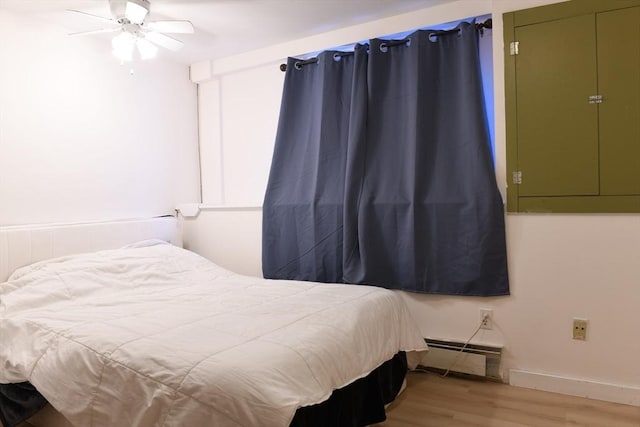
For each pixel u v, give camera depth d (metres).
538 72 2.39
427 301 2.73
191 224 3.80
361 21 2.94
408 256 2.71
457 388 2.49
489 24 2.56
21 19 2.67
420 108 2.66
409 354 2.61
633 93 2.19
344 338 1.77
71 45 2.93
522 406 2.25
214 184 3.83
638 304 2.22
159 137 3.54
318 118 3.08
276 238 3.24
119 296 2.36
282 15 2.82
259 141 3.58
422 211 2.67
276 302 2.17
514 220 2.48
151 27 2.60
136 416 1.43
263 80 3.53
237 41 3.28
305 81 3.20
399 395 2.39
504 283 2.49
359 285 2.66
